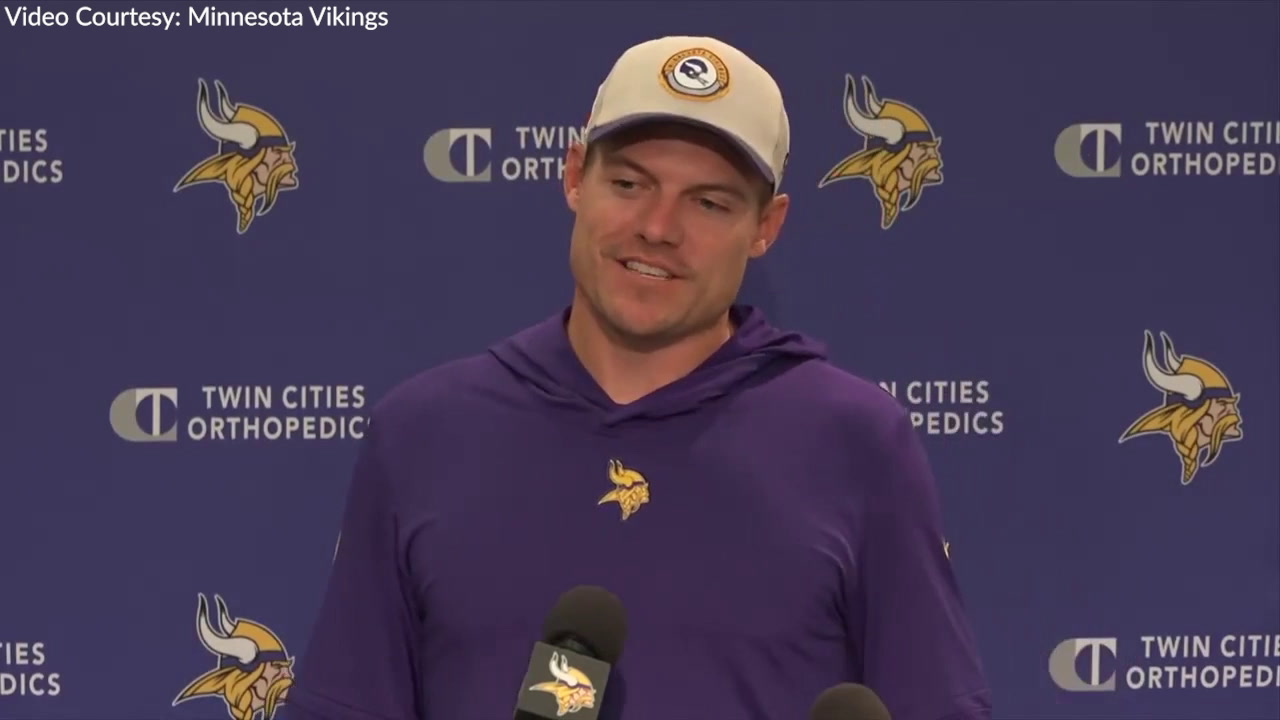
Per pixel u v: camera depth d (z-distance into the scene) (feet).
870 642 7.28
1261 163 11.62
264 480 11.70
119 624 11.71
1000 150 11.55
